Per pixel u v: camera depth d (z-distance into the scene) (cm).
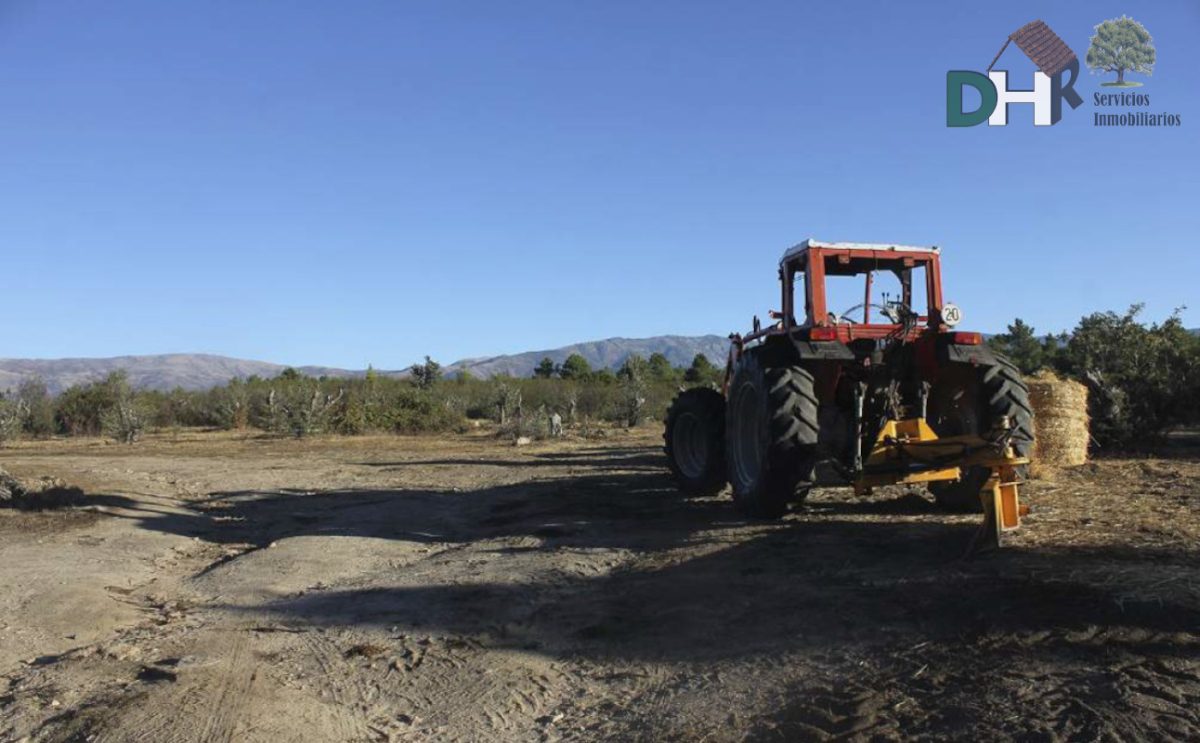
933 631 377
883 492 812
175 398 3094
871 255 730
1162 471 808
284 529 827
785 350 697
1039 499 678
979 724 288
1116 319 1189
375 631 475
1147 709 281
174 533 786
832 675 349
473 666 414
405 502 965
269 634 478
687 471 927
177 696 377
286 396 2605
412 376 3338
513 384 3050
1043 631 355
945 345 659
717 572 529
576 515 795
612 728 336
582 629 454
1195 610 356
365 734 348
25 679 409
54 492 926
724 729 318
